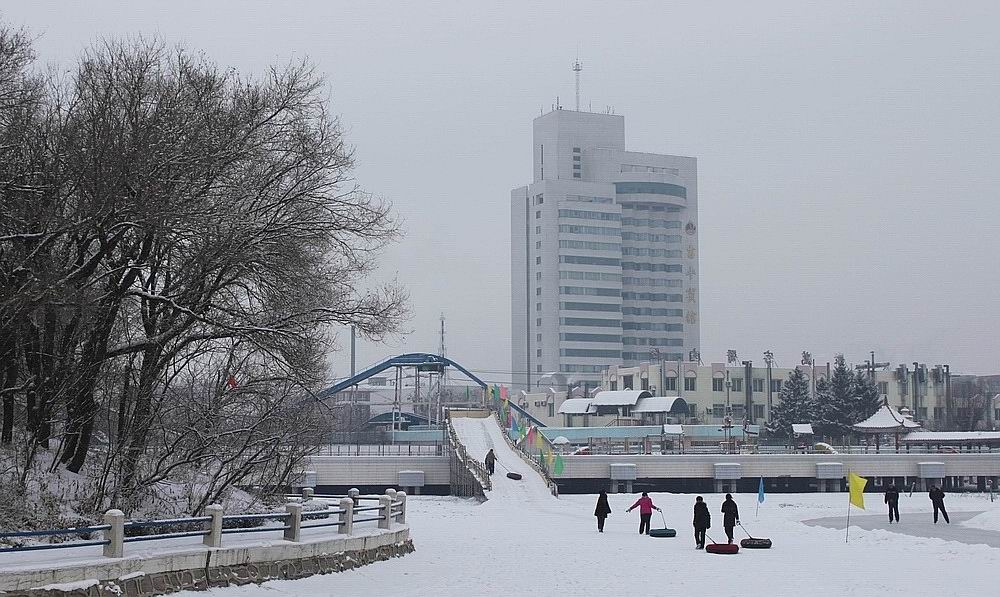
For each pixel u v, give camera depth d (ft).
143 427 101.65
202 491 113.80
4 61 90.89
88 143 83.87
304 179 105.50
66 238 93.09
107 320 94.94
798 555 132.26
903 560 126.00
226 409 116.78
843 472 334.03
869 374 556.10
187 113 93.09
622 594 94.02
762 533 170.50
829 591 96.89
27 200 88.79
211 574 81.51
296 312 104.12
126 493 97.81
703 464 326.44
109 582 69.87
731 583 102.42
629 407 497.05
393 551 120.06
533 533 168.55
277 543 91.35
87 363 95.14
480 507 242.78
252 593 83.46
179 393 115.24
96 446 114.52
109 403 103.14
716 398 557.74
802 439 496.64
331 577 97.50
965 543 150.00
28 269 85.10
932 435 421.59
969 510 237.25
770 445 481.46
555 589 96.58
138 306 106.01
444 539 153.79
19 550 66.64
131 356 102.22
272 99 104.17
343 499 109.09
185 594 77.15
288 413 121.60
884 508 244.42
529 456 314.76
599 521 173.27
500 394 403.34
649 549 139.85
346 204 109.09
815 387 567.59
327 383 140.36
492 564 117.60
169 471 104.27
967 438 411.75
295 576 92.84
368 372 453.99
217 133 93.35
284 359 107.76
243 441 117.08
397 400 471.21
